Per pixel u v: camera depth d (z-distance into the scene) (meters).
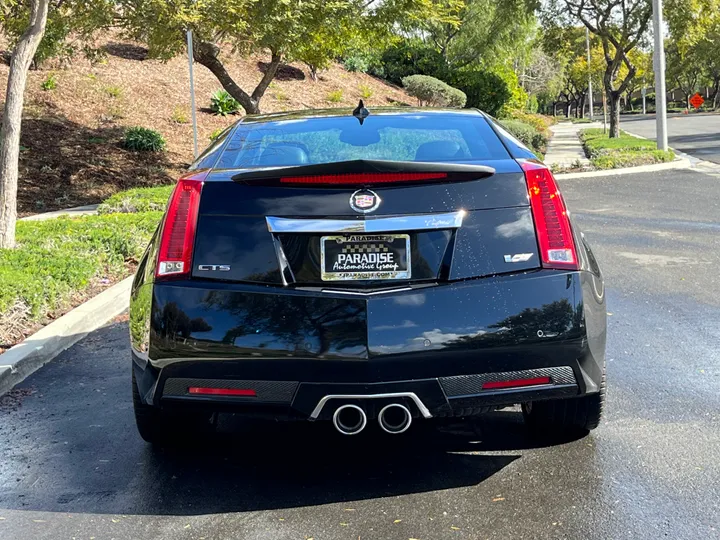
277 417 3.32
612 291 7.23
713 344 5.49
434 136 3.97
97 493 3.50
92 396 4.87
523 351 3.23
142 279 3.54
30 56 8.50
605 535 2.98
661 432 3.98
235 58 32.97
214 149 3.96
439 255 3.28
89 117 21.08
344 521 3.17
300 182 3.30
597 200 14.02
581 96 104.38
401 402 3.24
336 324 3.18
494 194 3.34
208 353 3.24
